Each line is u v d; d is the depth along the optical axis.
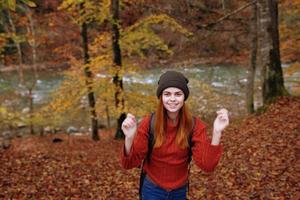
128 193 8.47
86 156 13.62
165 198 3.73
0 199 7.80
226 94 25.78
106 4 15.27
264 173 8.13
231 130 12.77
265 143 10.20
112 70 15.20
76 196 8.27
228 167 9.04
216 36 26.77
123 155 3.57
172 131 3.59
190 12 16.25
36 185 9.00
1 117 20.36
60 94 16.20
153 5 16.97
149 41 15.23
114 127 23.89
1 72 34.97
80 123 24.11
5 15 22.73
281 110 13.12
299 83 21.62
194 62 30.47
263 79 14.28
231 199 7.17
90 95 17.48
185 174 3.76
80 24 15.70
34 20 24.78
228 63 31.00
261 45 14.37
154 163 3.68
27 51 31.47
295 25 18.14
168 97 3.50
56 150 16.94
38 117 20.39
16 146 19.62
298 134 10.40
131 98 15.47
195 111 21.70
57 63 33.41
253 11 16.36
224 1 17.25
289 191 7.00
